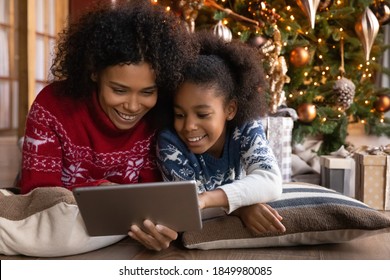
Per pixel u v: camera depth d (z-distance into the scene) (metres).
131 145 1.53
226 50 1.46
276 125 2.28
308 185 1.66
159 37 1.34
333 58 3.04
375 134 3.18
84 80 1.42
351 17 2.96
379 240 1.53
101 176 1.56
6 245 1.32
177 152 1.46
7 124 5.66
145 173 1.58
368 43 2.72
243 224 1.40
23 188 1.45
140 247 1.44
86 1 3.86
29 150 1.46
